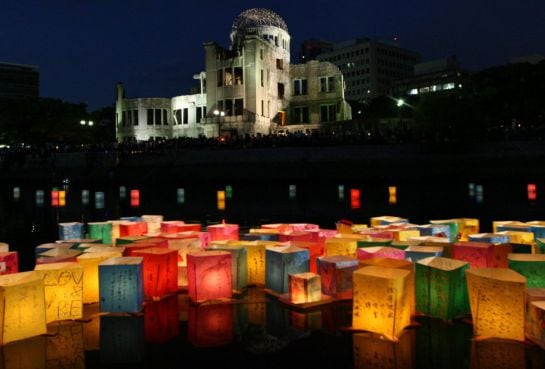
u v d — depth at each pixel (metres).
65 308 10.71
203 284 11.74
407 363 8.35
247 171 44.19
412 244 13.23
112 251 12.89
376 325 9.56
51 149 56.16
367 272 9.81
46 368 8.47
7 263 12.61
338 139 45.22
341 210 36.06
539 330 8.73
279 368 8.26
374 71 137.88
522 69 59.88
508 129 43.69
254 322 10.50
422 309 10.56
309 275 11.53
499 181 37.72
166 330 10.14
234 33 69.69
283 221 33.22
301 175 42.31
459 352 8.72
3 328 9.45
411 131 43.78
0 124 67.44
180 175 45.69
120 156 49.84
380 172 40.94
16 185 55.31
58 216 36.81
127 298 11.07
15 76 140.00
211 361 8.66
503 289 9.07
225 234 16.89
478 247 11.93
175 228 18.42
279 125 63.59
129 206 41.19
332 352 8.88
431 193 38.50
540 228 15.14
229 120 59.12
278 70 67.56
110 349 9.25
